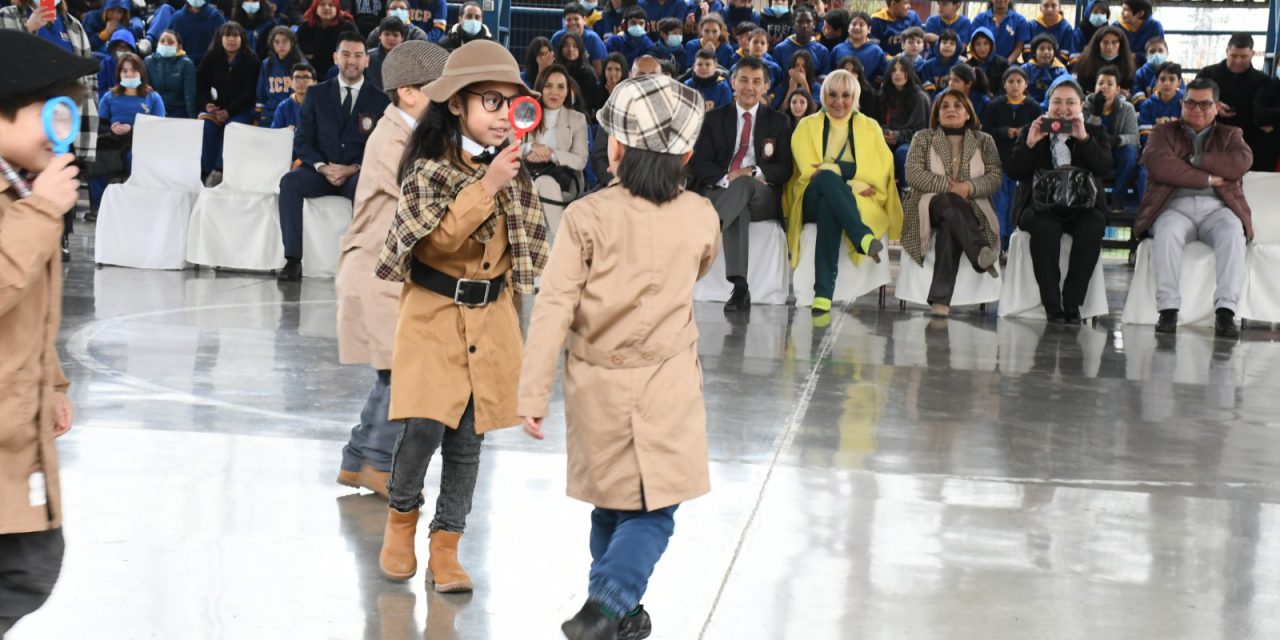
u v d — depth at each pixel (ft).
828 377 23.27
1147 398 22.45
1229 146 31.50
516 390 12.30
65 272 34.14
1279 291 31.45
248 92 43.83
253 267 35.76
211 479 15.39
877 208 33.30
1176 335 30.45
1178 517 15.33
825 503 15.28
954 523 14.73
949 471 16.99
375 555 13.12
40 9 22.75
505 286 12.39
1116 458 18.10
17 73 7.83
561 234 10.36
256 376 21.53
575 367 10.50
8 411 8.04
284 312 28.84
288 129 36.88
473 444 12.28
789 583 12.59
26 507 8.18
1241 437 19.66
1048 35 43.14
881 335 28.84
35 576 8.47
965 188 32.24
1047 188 31.76
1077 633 11.61
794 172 33.50
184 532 13.46
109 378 20.80
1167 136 31.86
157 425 17.80
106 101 43.60
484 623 11.48
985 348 27.43
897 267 42.70
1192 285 31.78
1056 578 13.03
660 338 10.34
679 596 12.18
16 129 7.94
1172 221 31.35
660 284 10.27
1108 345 28.48
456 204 11.36
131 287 31.89
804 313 32.24
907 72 39.60
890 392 22.09
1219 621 12.02
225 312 28.45
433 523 12.33
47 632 10.81
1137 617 12.05
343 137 35.50
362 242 14.85
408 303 12.15
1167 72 40.73
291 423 18.34
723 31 45.65
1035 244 32.14
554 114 34.14
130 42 46.83
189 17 47.73
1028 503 15.66
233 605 11.59
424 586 12.33
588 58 44.24
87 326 25.77
